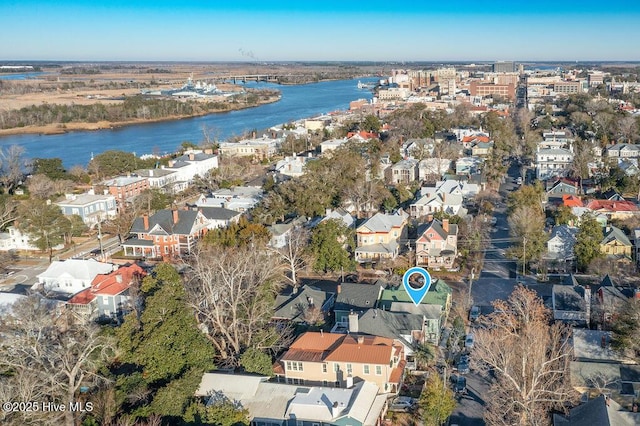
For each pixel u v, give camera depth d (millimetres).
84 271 102938
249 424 63375
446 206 137625
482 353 65688
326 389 66562
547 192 157875
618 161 179250
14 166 182250
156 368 68562
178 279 78812
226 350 79062
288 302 90250
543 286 102000
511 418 60938
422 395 65688
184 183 181500
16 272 119000
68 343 70938
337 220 115938
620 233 112750
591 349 73938
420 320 81000
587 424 56094
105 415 63344
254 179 177375
